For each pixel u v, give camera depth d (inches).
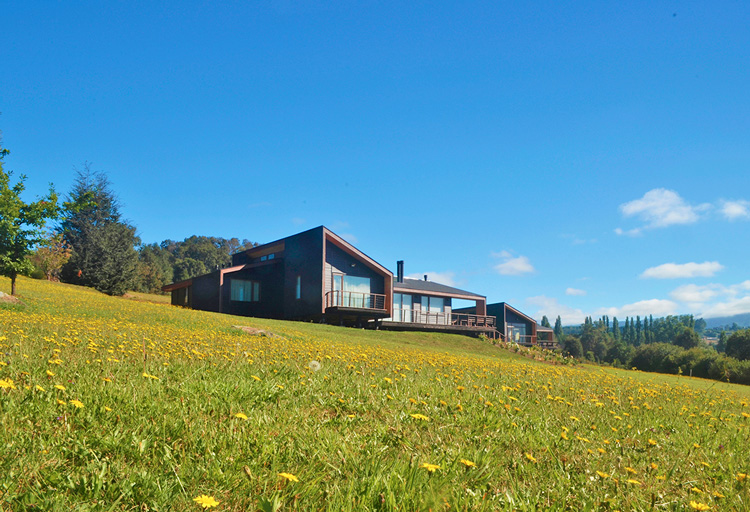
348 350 500.4
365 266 1307.8
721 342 4894.2
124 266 1764.3
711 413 290.7
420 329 1423.5
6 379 157.5
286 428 141.9
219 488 97.3
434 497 96.5
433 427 167.2
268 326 808.9
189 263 3882.9
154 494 91.9
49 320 501.7
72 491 90.2
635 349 3531.0
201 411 152.2
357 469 114.6
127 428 124.6
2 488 84.7
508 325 1887.3
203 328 660.7
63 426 122.8
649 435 191.6
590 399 278.1
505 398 237.6
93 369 199.8
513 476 126.0
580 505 109.7
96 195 1788.9
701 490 126.7
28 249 815.7
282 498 93.4
